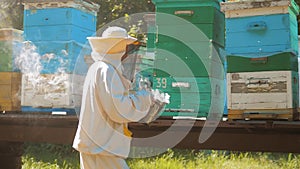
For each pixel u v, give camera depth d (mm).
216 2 6730
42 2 7543
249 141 6027
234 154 13898
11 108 7832
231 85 6348
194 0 6562
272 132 5902
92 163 3764
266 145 5945
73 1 7398
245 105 6254
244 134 6047
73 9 7465
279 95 6109
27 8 7723
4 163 8820
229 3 6367
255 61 6230
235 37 6387
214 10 6633
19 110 7895
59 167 12852
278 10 6191
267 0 6145
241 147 6062
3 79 7898
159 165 12203
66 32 7441
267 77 6176
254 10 6301
